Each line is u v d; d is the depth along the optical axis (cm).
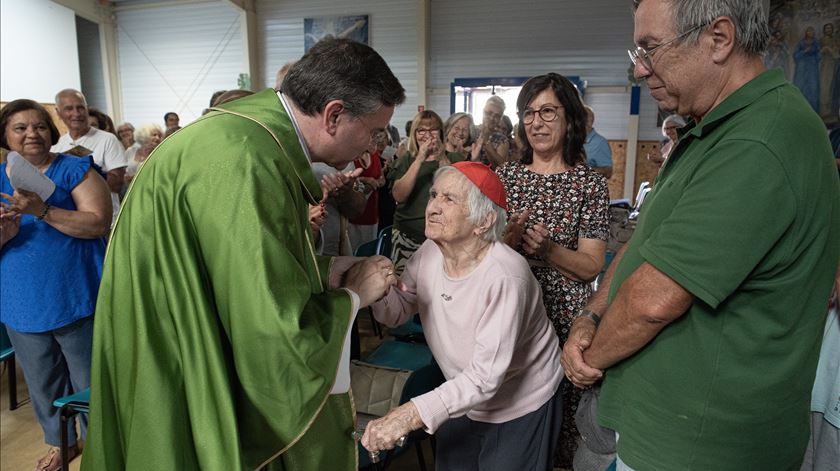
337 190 216
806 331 89
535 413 138
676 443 93
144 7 913
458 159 330
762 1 84
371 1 810
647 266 91
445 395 118
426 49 794
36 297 196
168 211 96
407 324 260
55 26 835
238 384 99
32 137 191
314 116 102
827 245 86
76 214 195
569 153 165
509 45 772
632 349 96
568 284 163
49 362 208
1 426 250
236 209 91
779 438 91
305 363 92
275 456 97
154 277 97
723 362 88
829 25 577
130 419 100
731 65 87
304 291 95
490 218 125
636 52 94
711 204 81
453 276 133
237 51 880
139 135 467
